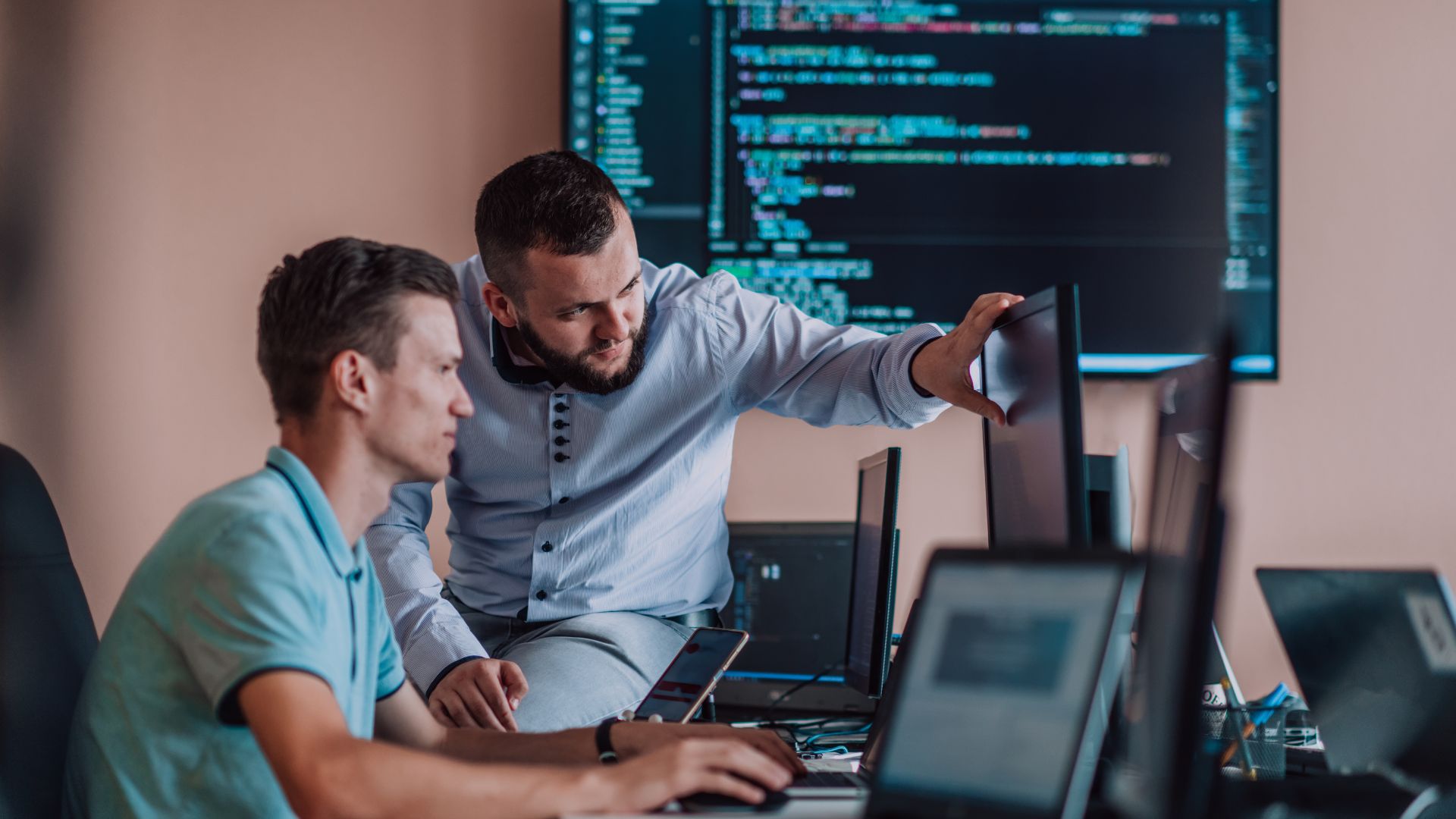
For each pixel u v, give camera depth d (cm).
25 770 133
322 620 112
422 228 281
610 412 198
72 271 276
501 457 199
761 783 108
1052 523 118
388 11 283
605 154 279
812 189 280
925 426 282
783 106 280
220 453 277
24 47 276
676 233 279
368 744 103
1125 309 281
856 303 280
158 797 113
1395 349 289
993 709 84
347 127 281
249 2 282
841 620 241
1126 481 139
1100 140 282
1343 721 126
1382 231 291
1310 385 288
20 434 271
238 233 279
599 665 180
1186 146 283
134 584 115
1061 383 112
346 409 118
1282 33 291
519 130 282
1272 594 134
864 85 280
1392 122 292
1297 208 290
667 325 200
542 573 198
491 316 196
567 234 174
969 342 157
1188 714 84
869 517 199
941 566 92
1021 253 281
